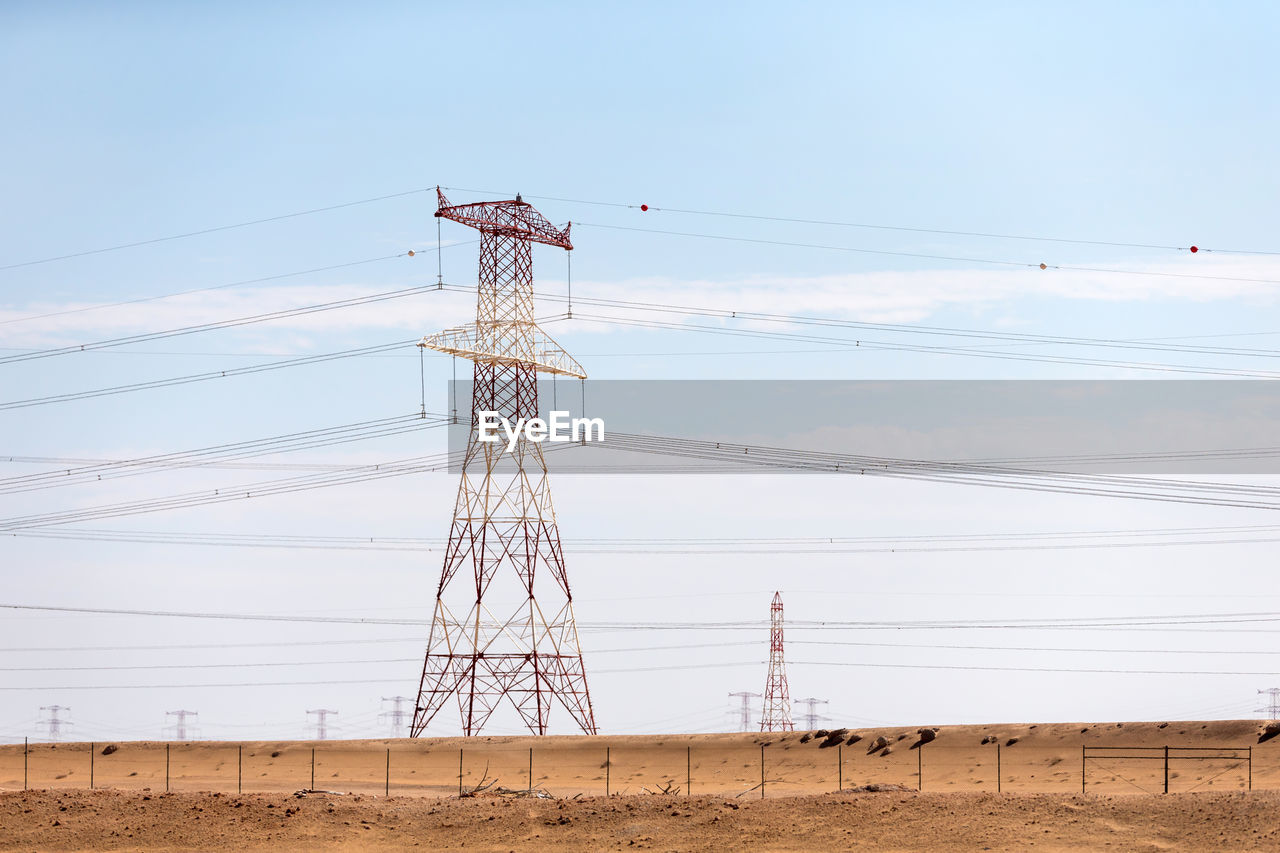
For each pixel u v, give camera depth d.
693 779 79.69
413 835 63.19
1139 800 59.78
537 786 79.19
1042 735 79.44
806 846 58.03
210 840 62.97
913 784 73.88
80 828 64.50
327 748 92.56
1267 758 70.25
